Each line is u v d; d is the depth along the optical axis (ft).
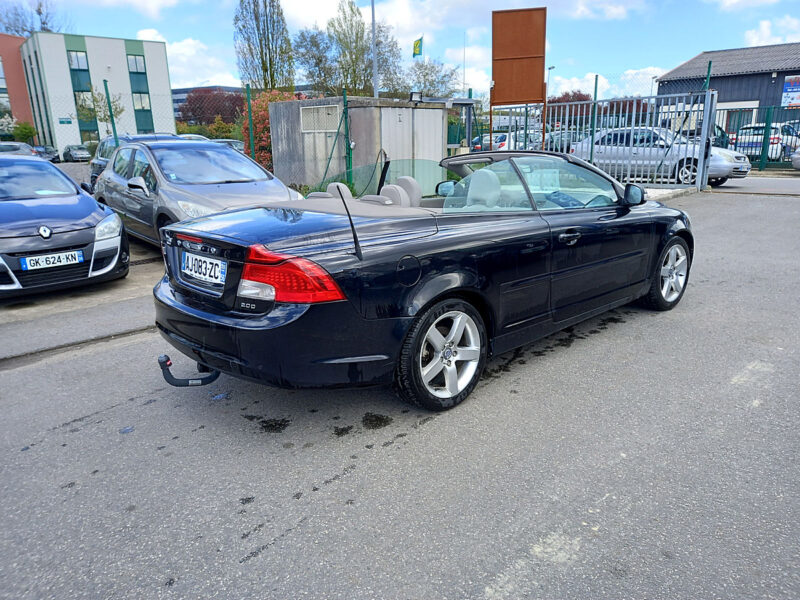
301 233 9.52
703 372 12.31
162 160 24.73
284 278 8.80
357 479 8.64
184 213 21.36
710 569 6.62
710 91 43.06
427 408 10.61
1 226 17.92
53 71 160.56
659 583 6.42
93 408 11.27
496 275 11.07
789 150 70.69
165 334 10.77
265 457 9.35
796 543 7.02
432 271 10.02
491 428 10.09
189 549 7.21
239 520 7.75
